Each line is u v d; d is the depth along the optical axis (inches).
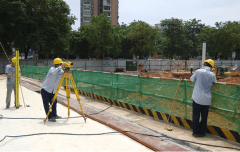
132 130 180.2
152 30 1651.1
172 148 143.1
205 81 162.4
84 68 1347.2
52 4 1198.3
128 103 270.8
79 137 164.4
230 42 1849.2
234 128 156.8
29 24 1141.7
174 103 206.1
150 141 155.7
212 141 158.6
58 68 203.9
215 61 1593.3
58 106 285.7
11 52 1234.6
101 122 210.7
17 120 207.9
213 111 171.9
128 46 1990.7
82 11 3767.2
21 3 1037.2
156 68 1429.6
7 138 156.5
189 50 2046.0
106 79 315.9
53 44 1221.7
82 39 1819.6
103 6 3777.1
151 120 221.3
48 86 201.9
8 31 1114.7
